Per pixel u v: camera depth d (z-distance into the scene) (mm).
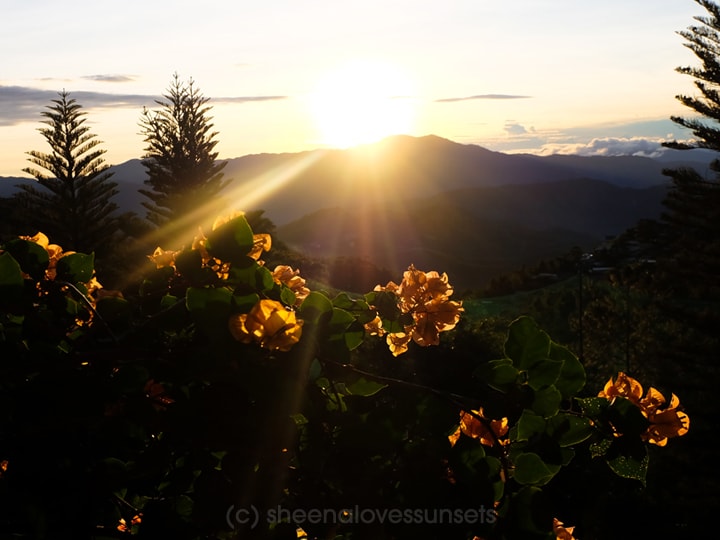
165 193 34344
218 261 1519
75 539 1366
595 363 25812
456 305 1882
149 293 1627
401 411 1377
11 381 1316
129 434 1409
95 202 28812
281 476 1308
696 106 17188
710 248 17219
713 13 16781
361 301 1830
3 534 1343
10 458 1343
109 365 1377
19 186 28375
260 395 1302
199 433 1329
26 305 1450
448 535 1306
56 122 27875
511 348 1459
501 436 1513
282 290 1536
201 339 1445
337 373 1415
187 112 33812
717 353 17719
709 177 17359
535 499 1318
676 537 15227
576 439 1424
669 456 17141
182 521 1413
